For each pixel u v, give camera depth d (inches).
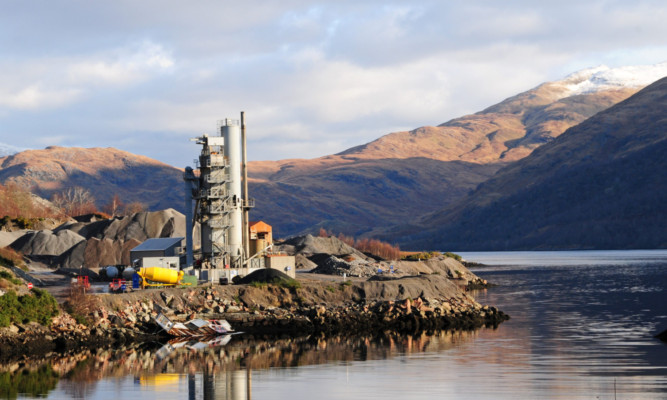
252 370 2303.2
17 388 2057.1
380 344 2861.7
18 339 2662.4
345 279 4562.0
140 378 2183.8
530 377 2145.7
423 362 2432.3
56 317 2859.3
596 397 1881.2
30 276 4126.5
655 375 2158.0
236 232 4269.2
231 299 3533.5
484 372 2236.7
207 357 2556.6
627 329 3221.0
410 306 3531.0
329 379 2148.1
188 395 1955.0
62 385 2094.0
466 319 3555.6
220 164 4207.7
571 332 3147.1
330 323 3368.6
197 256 4466.0
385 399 1876.2
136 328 3048.7
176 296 3447.3
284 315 3390.7
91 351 2687.0
